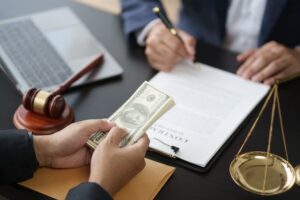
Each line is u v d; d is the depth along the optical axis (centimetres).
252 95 101
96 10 135
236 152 86
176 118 93
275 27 135
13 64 108
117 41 121
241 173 78
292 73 109
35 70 107
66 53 113
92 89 103
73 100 99
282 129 92
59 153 80
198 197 77
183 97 99
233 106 97
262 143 88
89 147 81
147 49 113
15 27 123
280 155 86
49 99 89
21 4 136
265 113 96
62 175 80
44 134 88
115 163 73
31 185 78
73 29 123
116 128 79
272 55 111
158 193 78
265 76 107
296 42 137
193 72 108
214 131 90
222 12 140
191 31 146
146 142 78
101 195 69
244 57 113
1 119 93
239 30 146
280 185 76
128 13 127
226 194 78
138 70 110
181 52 113
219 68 111
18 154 79
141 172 80
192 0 143
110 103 99
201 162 83
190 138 88
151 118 82
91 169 74
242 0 141
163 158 85
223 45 149
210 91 102
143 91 87
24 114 91
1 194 82
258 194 77
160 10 123
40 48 115
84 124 81
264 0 138
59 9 132
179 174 82
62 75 106
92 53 114
